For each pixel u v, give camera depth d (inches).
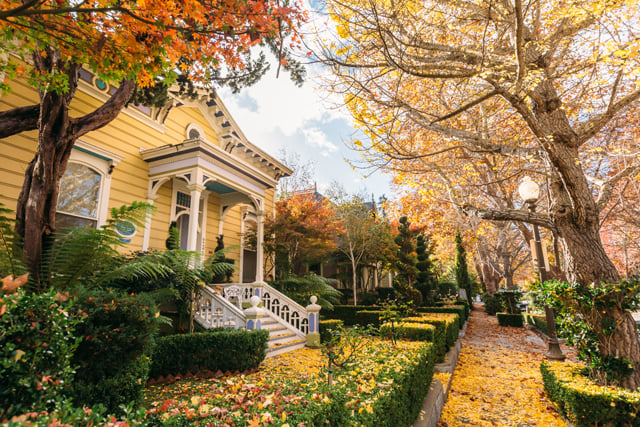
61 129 214.4
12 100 269.0
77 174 320.5
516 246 820.6
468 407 200.1
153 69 146.6
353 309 559.8
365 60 237.1
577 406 150.8
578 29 198.8
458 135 222.7
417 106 335.9
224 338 238.5
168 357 220.1
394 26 198.2
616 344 169.8
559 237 199.9
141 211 220.5
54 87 175.8
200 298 314.0
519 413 189.6
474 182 421.7
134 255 309.0
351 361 145.4
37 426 46.6
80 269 203.0
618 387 158.2
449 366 255.6
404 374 128.3
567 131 192.9
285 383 102.0
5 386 64.7
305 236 531.5
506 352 372.2
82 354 118.6
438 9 215.6
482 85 235.9
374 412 91.0
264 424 63.3
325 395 83.0
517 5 151.2
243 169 419.8
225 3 129.3
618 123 314.5
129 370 138.3
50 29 133.0
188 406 75.0
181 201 442.6
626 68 180.7
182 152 363.6
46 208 209.6
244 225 558.3
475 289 1503.4
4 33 134.2
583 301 176.9
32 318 75.1
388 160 224.8
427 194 307.7
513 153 214.5
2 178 264.5
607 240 676.1
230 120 510.9
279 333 369.4
